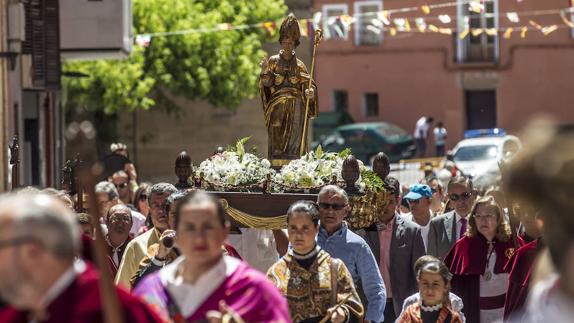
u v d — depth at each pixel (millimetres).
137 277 14180
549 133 6629
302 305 13688
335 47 86375
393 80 85562
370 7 82312
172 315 9930
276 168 19391
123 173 27844
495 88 83375
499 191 18625
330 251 15672
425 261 15164
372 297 15602
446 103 84562
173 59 58094
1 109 35156
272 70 19500
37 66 39500
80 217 17203
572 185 6465
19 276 8008
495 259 17422
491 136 54656
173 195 14570
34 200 8070
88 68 54094
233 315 9539
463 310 17688
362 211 17984
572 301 6645
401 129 79062
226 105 60031
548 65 81500
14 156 22891
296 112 19531
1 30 36438
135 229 21609
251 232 18141
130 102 55656
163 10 57562
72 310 8234
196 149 68500
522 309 15781
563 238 6512
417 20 38125
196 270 9961
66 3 43312
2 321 8273
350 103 86812
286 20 19406
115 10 43344
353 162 17984
